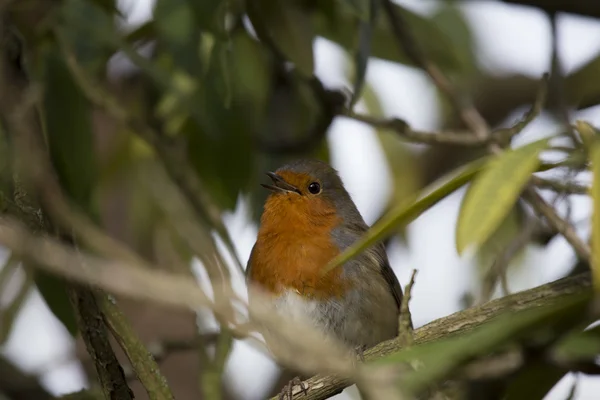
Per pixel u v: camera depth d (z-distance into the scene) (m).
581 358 6.24
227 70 10.03
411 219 5.35
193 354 12.42
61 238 7.51
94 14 9.55
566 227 9.39
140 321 11.79
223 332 8.91
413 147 13.55
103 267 5.46
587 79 11.39
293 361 5.78
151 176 11.58
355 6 8.80
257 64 11.20
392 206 12.52
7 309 9.89
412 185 12.50
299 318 10.31
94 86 9.67
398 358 5.35
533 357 6.18
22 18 9.76
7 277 9.45
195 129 11.07
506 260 10.22
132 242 12.05
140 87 11.73
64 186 9.64
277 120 11.98
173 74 10.97
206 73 9.98
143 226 11.61
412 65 11.67
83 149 9.73
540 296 7.16
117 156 11.84
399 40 11.11
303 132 12.00
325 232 10.59
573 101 11.54
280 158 12.14
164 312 11.81
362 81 9.38
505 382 9.16
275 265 10.54
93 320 7.37
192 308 5.61
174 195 10.73
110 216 12.23
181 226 9.69
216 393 8.89
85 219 8.91
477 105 14.95
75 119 9.72
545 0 11.06
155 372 7.52
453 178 5.18
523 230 10.73
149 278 5.35
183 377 12.30
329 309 10.34
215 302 5.78
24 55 9.32
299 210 10.66
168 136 10.81
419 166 13.99
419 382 5.21
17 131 8.00
